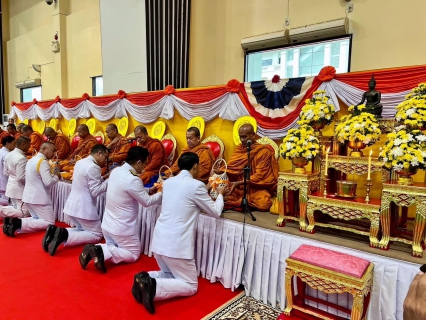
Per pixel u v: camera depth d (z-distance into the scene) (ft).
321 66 15.70
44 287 7.93
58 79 31.09
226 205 8.92
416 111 6.10
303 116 7.84
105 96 17.69
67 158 17.30
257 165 9.05
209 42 19.26
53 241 10.02
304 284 6.81
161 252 7.24
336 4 14.93
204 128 12.89
